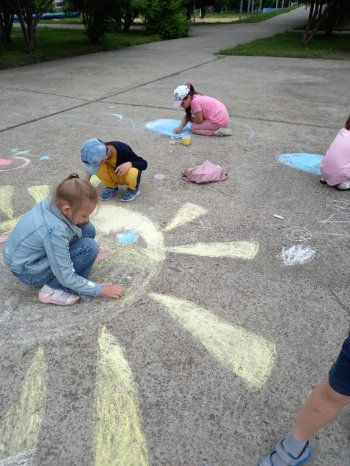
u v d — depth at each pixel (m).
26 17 10.77
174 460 1.50
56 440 1.56
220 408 1.69
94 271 2.48
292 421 1.64
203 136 4.88
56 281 2.21
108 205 3.27
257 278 2.45
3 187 3.53
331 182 3.53
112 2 12.61
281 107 6.11
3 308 2.20
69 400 1.71
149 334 2.04
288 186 3.62
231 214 3.15
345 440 1.57
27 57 10.27
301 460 1.46
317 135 4.93
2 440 1.56
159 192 3.49
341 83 7.82
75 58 11.21
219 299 2.28
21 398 1.72
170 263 2.57
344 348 1.23
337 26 19.41
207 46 14.30
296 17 31.78
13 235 2.06
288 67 9.69
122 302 2.24
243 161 4.16
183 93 4.68
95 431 1.60
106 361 1.89
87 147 2.80
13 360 1.89
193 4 24.77
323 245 2.77
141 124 5.27
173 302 2.25
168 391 1.75
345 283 2.41
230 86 7.53
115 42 14.37
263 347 1.98
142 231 2.92
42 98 6.56
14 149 4.41
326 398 1.30
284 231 2.93
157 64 10.12
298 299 2.29
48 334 2.03
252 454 1.52
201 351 1.95
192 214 3.14
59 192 1.91
